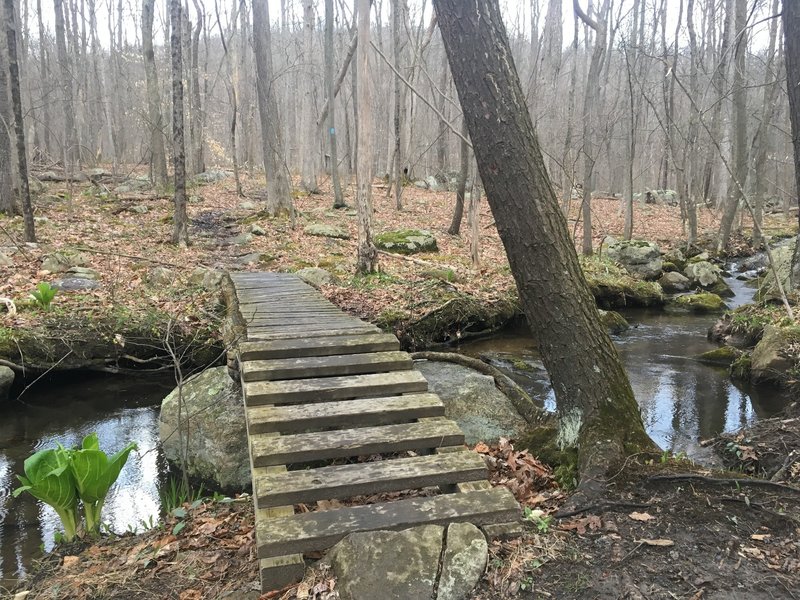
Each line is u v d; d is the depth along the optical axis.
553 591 2.58
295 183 27.06
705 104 22.28
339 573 2.64
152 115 21.12
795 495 3.29
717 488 3.37
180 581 3.18
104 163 30.09
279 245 14.51
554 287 3.97
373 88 29.09
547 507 3.55
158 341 8.03
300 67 28.12
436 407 4.21
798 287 10.07
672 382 7.79
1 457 5.80
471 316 10.24
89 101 26.12
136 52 34.38
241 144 34.69
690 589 2.56
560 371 4.08
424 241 14.71
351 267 12.53
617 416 3.95
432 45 28.95
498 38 3.75
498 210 3.94
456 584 2.59
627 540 2.94
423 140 31.64
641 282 13.66
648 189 33.53
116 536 4.12
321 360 5.01
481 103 3.78
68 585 3.28
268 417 3.96
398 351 5.41
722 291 14.31
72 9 26.39
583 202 15.63
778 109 22.31
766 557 2.78
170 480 5.39
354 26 21.59
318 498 3.21
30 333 7.44
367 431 3.86
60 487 3.79
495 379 6.11
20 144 11.17
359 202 11.26
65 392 7.52
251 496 4.53
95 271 10.36
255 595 2.85
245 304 7.77
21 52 21.91
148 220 16.20
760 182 18.55
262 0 17.19
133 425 6.66
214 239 14.98
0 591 3.48
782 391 7.19
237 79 29.84
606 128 17.73
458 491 3.39
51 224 13.77
